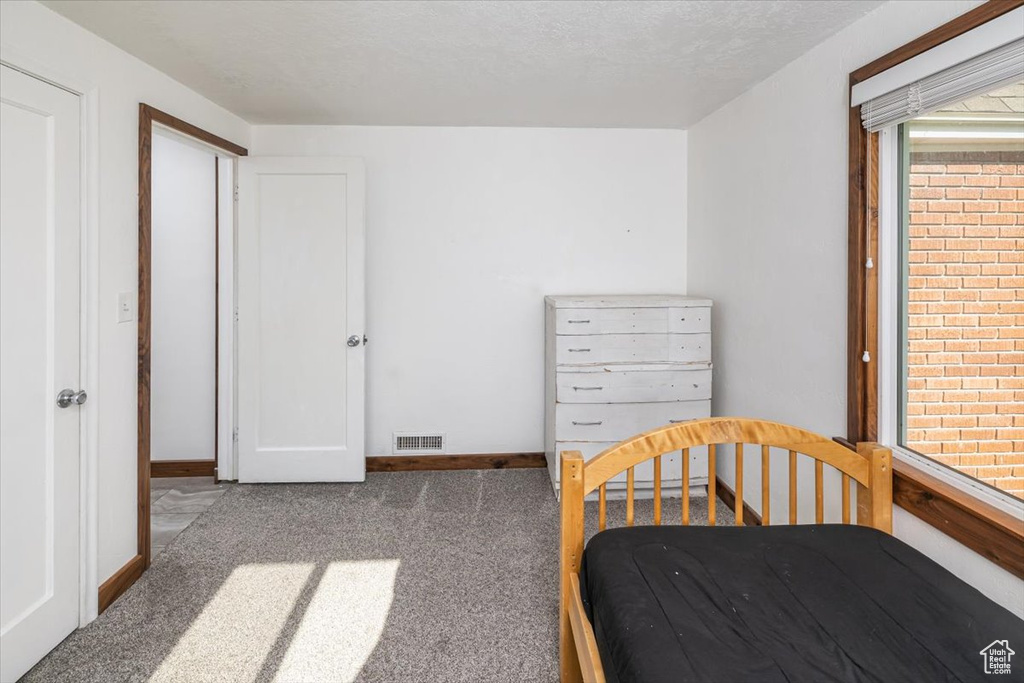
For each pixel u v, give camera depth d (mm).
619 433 3445
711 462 1886
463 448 4082
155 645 2090
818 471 1914
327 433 3754
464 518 3227
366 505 3408
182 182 3793
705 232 3744
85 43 2209
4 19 1832
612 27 2305
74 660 2002
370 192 3949
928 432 1969
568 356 3428
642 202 4066
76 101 2162
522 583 2527
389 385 4035
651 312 3434
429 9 2145
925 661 1165
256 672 1947
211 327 3842
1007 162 1635
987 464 1716
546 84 3035
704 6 2111
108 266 2342
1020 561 1494
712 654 1188
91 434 2223
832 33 2332
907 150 2062
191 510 3320
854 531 1769
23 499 1924
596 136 4023
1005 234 1652
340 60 2668
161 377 3854
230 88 3066
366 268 3984
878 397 2156
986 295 1724
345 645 2096
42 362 2004
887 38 2039
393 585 2508
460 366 4055
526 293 4051
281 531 3047
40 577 1998
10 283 1866
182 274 3820
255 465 3725
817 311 2475
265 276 3688
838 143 2314
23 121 1912
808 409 2549
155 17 2158
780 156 2779
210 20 2203
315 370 3723
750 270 3102
